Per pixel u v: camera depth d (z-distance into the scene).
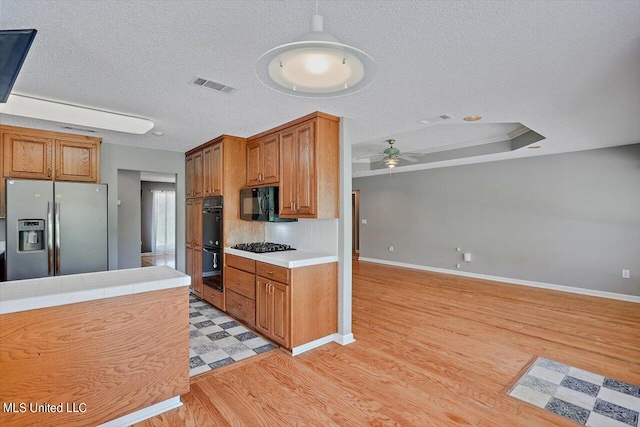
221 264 3.94
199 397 2.20
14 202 3.14
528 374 2.54
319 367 2.63
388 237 7.76
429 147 5.77
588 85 2.38
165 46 1.80
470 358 2.81
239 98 2.61
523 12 1.51
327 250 3.33
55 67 2.05
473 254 6.24
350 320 3.17
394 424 1.94
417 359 2.79
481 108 2.87
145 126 3.16
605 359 2.80
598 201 4.83
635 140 4.25
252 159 3.95
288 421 1.96
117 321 1.90
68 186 3.40
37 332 1.68
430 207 6.92
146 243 9.24
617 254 4.68
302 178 3.13
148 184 9.23
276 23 1.58
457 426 1.93
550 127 3.55
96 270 3.54
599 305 4.37
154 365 2.02
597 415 2.04
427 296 4.88
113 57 1.92
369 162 7.16
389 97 2.60
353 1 1.41
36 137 3.44
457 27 1.63
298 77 1.32
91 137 3.79
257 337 3.22
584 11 1.50
